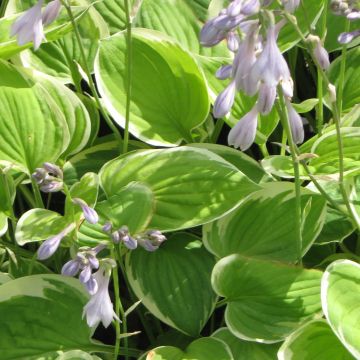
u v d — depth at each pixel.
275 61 1.16
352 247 1.46
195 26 1.51
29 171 1.39
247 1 1.14
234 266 1.32
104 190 1.36
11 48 1.41
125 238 1.21
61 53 1.52
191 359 1.29
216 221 1.36
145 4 1.51
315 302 1.30
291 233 1.35
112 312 1.21
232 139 1.22
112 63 1.43
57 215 1.33
